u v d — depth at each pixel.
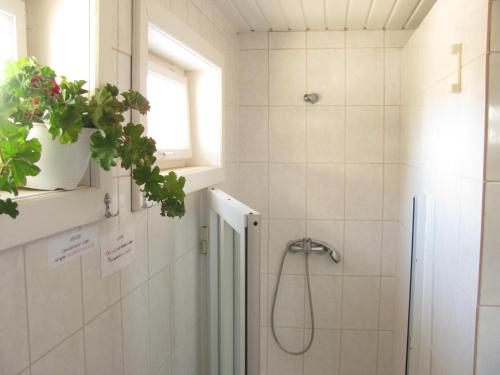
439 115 1.60
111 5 1.03
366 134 2.37
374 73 2.34
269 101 2.40
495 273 1.22
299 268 2.46
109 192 1.02
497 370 1.24
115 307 1.14
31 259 0.80
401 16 2.10
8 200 0.61
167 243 1.53
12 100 0.68
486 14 1.19
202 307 1.96
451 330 1.46
